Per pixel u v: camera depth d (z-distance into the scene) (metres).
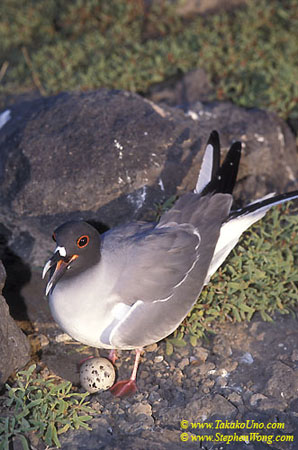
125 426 8.88
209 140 10.84
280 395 9.32
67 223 9.08
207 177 10.62
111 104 11.91
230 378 9.70
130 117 11.73
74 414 8.77
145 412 9.09
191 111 13.02
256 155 12.45
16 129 11.88
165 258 9.24
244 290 10.59
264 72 14.61
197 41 15.89
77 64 16.09
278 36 15.97
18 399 8.63
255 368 9.84
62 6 17.36
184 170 11.54
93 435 8.66
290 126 14.18
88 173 11.20
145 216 11.48
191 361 9.99
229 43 15.76
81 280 9.02
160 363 10.02
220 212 10.06
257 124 12.95
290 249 11.38
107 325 9.09
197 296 9.55
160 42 16.00
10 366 9.08
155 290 9.12
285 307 10.80
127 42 16.33
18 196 11.41
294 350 10.04
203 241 9.69
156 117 11.84
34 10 17.41
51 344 10.41
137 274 9.09
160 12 17.05
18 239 11.86
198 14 17.16
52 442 8.59
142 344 9.30
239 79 14.89
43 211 11.39
